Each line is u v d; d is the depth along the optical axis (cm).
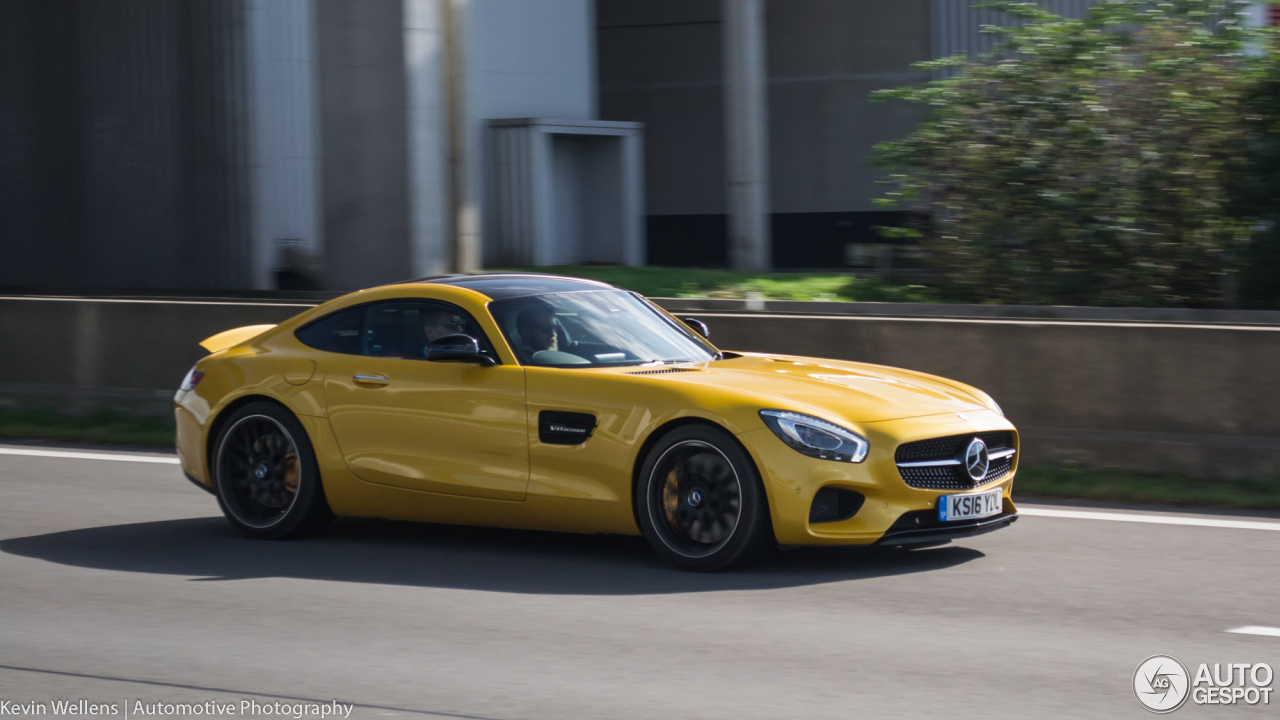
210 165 2762
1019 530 690
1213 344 820
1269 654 467
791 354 962
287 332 700
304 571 612
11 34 2950
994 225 1944
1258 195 1806
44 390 1162
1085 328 858
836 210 3105
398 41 1770
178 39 2773
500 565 616
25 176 2977
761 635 493
